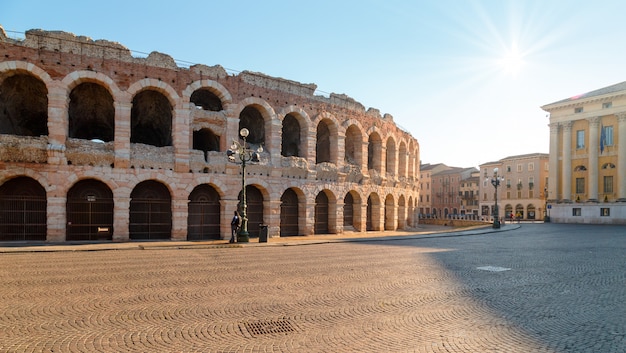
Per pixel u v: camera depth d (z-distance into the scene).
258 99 40.19
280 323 10.50
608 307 12.06
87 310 11.66
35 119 38.53
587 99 71.38
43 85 35.69
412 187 62.75
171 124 39.81
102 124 41.28
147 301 12.70
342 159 46.50
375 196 52.16
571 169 74.31
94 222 33.66
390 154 55.91
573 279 16.41
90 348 8.76
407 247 29.78
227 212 37.69
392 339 9.30
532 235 42.47
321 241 33.91
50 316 11.05
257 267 19.58
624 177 67.31
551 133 76.69
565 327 10.18
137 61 34.59
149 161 34.59
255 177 39.34
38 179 31.17
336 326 10.25
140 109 40.53
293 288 14.58
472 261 21.70
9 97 34.78
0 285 15.01
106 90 37.66
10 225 31.52
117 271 18.31
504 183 114.31
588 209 70.62
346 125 47.00
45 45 31.70
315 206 45.94
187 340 9.25
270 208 40.25
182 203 35.62
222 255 24.81
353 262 21.33
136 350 8.66
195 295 13.49
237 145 33.75
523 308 11.92
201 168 36.75
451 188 134.62
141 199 35.31
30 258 22.98
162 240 34.78
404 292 13.93
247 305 12.23
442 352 8.52
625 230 50.66
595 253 25.61
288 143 48.53
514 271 18.34
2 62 30.47
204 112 37.28
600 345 8.91
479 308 11.91
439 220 78.31
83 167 32.38
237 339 9.31
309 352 8.52
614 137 69.44
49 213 31.31
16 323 10.45
